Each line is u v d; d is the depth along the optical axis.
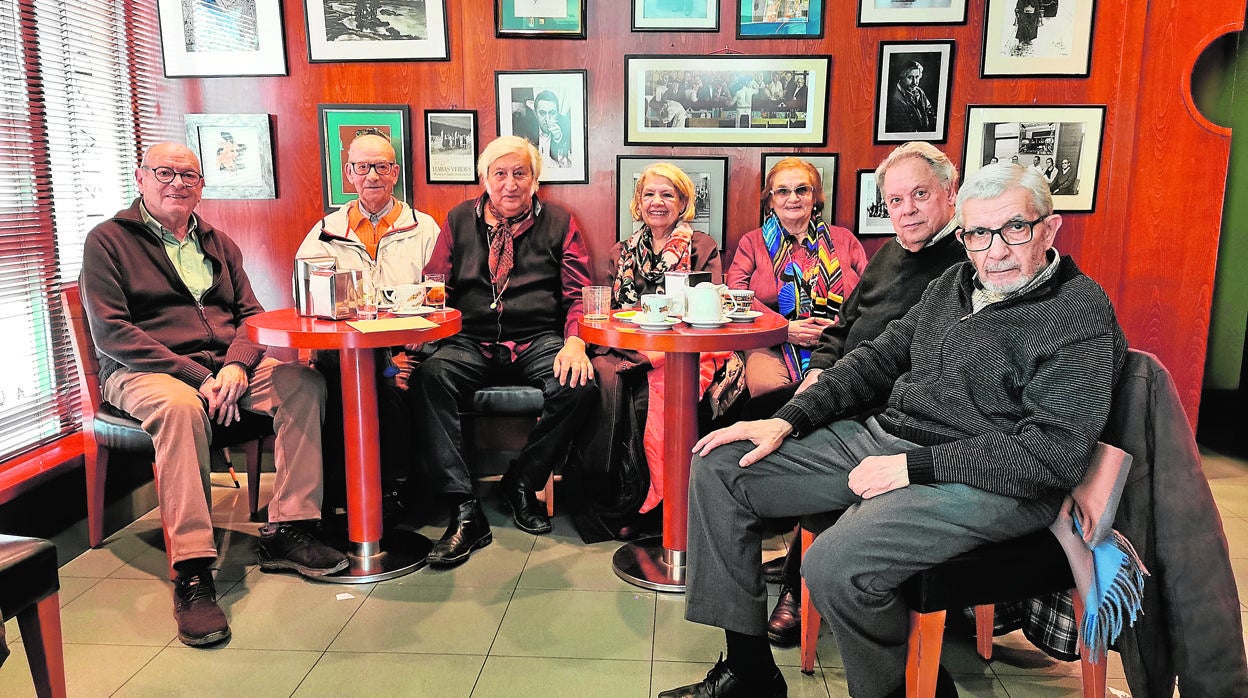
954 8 3.26
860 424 1.87
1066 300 1.57
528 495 2.96
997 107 3.31
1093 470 1.51
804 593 1.97
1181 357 3.47
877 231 3.42
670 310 2.56
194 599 2.28
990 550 1.54
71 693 1.92
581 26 3.31
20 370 2.80
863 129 3.36
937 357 1.73
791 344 2.96
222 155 3.42
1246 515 3.03
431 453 2.74
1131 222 3.39
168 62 3.37
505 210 3.04
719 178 3.41
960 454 1.54
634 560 2.62
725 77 3.34
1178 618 1.53
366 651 2.12
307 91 3.38
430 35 3.32
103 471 2.73
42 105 2.81
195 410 2.39
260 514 3.09
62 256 2.96
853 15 3.28
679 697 1.85
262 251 3.49
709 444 1.80
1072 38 3.27
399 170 3.40
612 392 2.83
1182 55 3.27
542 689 1.95
